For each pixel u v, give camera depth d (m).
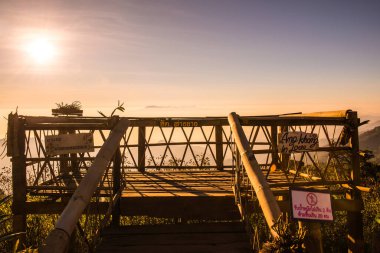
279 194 7.59
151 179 9.28
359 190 7.63
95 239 5.57
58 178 8.81
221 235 6.10
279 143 7.24
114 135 6.08
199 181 8.99
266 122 7.23
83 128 6.71
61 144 6.74
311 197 4.54
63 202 7.20
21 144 6.77
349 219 7.82
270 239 4.05
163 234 6.20
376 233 8.02
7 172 10.50
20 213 6.92
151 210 7.01
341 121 7.50
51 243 3.43
